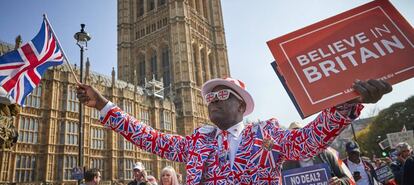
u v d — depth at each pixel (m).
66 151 35.69
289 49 2.22
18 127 32.75
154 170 48.47
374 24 2.14
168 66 66.44
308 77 2.06
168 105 55.47
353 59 2.03
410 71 1.90
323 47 2.15
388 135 17.02
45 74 37.00
